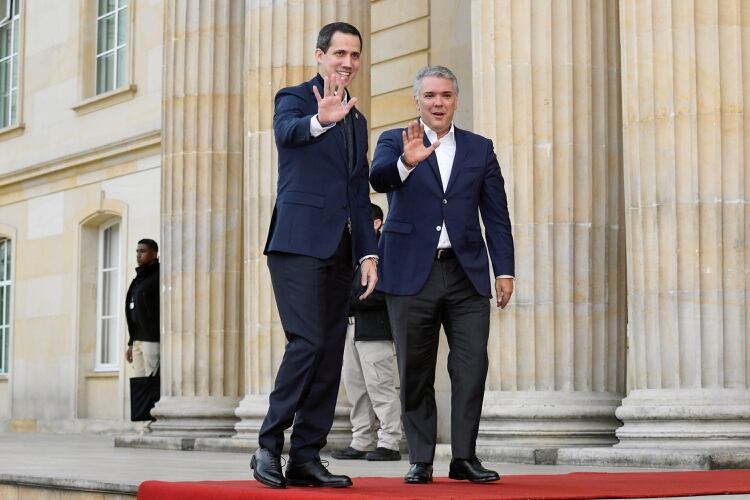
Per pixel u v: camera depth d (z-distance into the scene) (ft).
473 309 29.76
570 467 39.42
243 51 60.23
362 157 28.76
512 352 43.75
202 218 59.62
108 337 85.97
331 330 28.40
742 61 39.32
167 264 60.34
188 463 43.52
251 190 53.31
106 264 86.84
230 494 26.89
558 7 44.19
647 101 40.16
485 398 44.11
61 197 88.74
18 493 35.42
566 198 43.65
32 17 93.56
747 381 38.70
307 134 27.25
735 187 39.01
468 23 60.39
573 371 43.42
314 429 28.30
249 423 53.21
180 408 58.75
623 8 41.06
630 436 39.75
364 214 28.63
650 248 39.99
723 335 38.75
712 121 39.17
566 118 43.86
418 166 30.01
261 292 52.90
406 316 29.76
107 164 84.79
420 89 30.17
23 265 92.02
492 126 44.55
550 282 43.50
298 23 52.24
